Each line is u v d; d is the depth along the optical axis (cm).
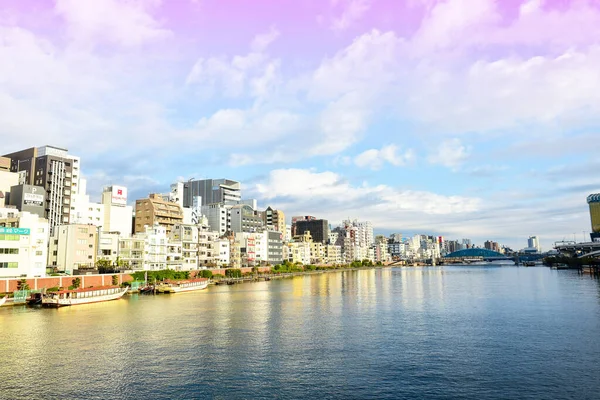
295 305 10500
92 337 6656
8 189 16975
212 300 11669
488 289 14400
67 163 18100
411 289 15075
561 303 10169
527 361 5322
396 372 4941
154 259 16962
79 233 14125
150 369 5066
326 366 5162
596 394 4269
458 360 5381
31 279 10850
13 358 5506
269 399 4191
